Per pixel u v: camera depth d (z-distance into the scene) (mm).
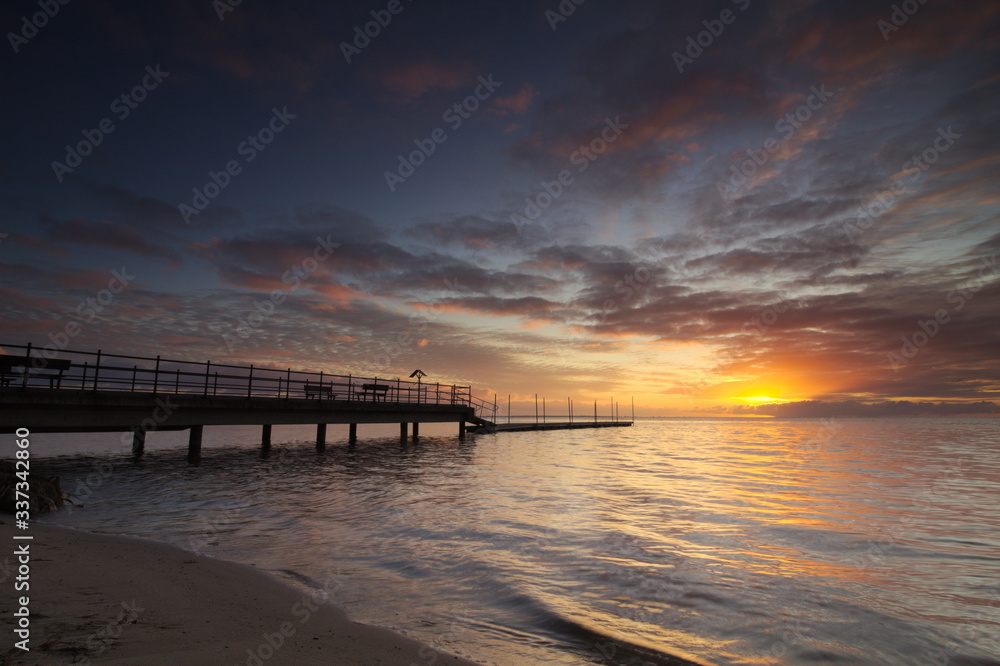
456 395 37188
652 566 7406
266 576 6344
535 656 4469
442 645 4566
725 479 18453
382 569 6969
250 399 20156
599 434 62156
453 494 13438
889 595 6336
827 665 4520
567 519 10531
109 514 10219
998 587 6672
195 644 3902
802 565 7598
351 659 3990
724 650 4762
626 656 4562
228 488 13750
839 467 23781
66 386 15492
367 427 52656
